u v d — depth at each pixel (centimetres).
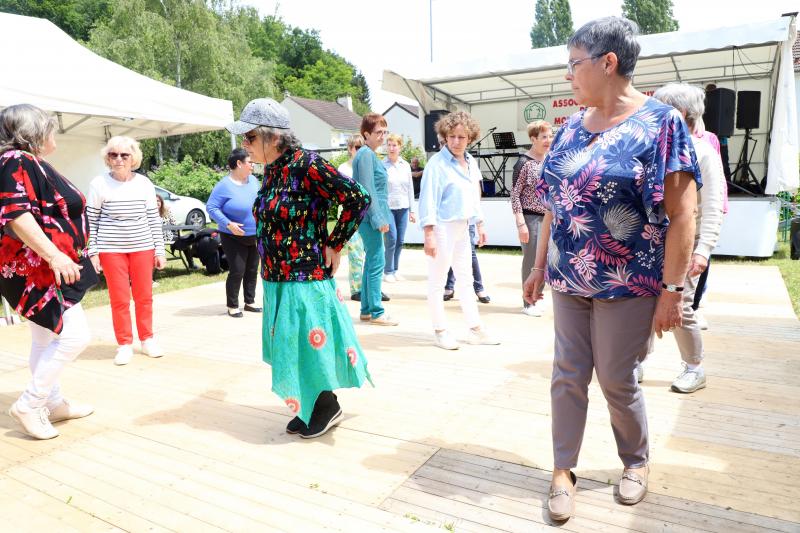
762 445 273
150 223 456
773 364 386
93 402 359
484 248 1086
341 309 292
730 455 264
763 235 832
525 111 1380
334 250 286
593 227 205
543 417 314
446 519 221
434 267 437
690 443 277
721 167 313
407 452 278
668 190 197
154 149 2969
